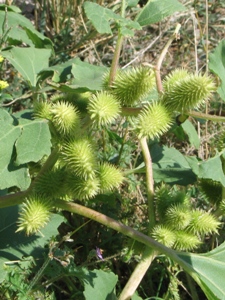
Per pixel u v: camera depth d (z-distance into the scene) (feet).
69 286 1.22
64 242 1.36
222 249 1.12
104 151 1.54
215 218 1.19
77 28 2.14
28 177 0.97
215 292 1.05
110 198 1.27
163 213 1.14
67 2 2.11
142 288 1.28
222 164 1.19
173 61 2.15
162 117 0.99
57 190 1.02
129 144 1.51
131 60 2.09
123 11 1.07
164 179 1.28
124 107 1.03
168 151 1.39
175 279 1.25
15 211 1.20
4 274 1.00
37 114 1.06
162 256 1.27
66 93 1.19
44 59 1.44
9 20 1.55
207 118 1.02
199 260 1.09
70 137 1.00
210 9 2.30
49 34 2.15
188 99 0.99
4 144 0.95
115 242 1.37
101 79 1.12
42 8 2.17
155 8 1.11
